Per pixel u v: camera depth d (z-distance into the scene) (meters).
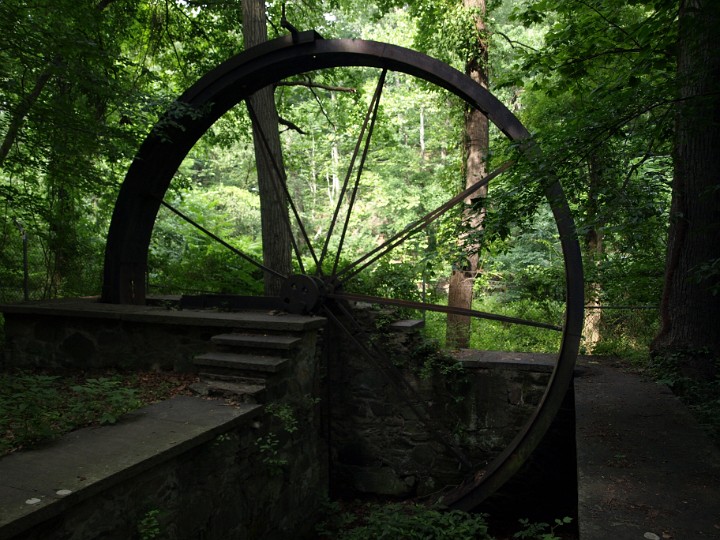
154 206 6.61
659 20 4.78
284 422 4.40
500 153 4.26
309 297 5.85
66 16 6.11
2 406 3.47
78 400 3.93
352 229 18.94
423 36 8.48
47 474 2.59
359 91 9.83
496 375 5.90
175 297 7.27
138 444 3.04
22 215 7.39
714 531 2.29
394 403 6.27
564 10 5.97
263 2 7.26
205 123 6.39
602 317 7.59
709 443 3.47
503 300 10.30
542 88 6.61
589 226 3.69
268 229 7.20
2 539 2.05
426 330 8.02
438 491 6.05
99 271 8.77
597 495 2.67
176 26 9.70
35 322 5.50
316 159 19.03
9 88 5.54
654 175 4.05
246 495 3.89
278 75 6.11
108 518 2.67
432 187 17.47
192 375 4.87
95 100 6.99
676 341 5.00
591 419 3.98
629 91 3.78
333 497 6.50
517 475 5.89
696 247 4.84
